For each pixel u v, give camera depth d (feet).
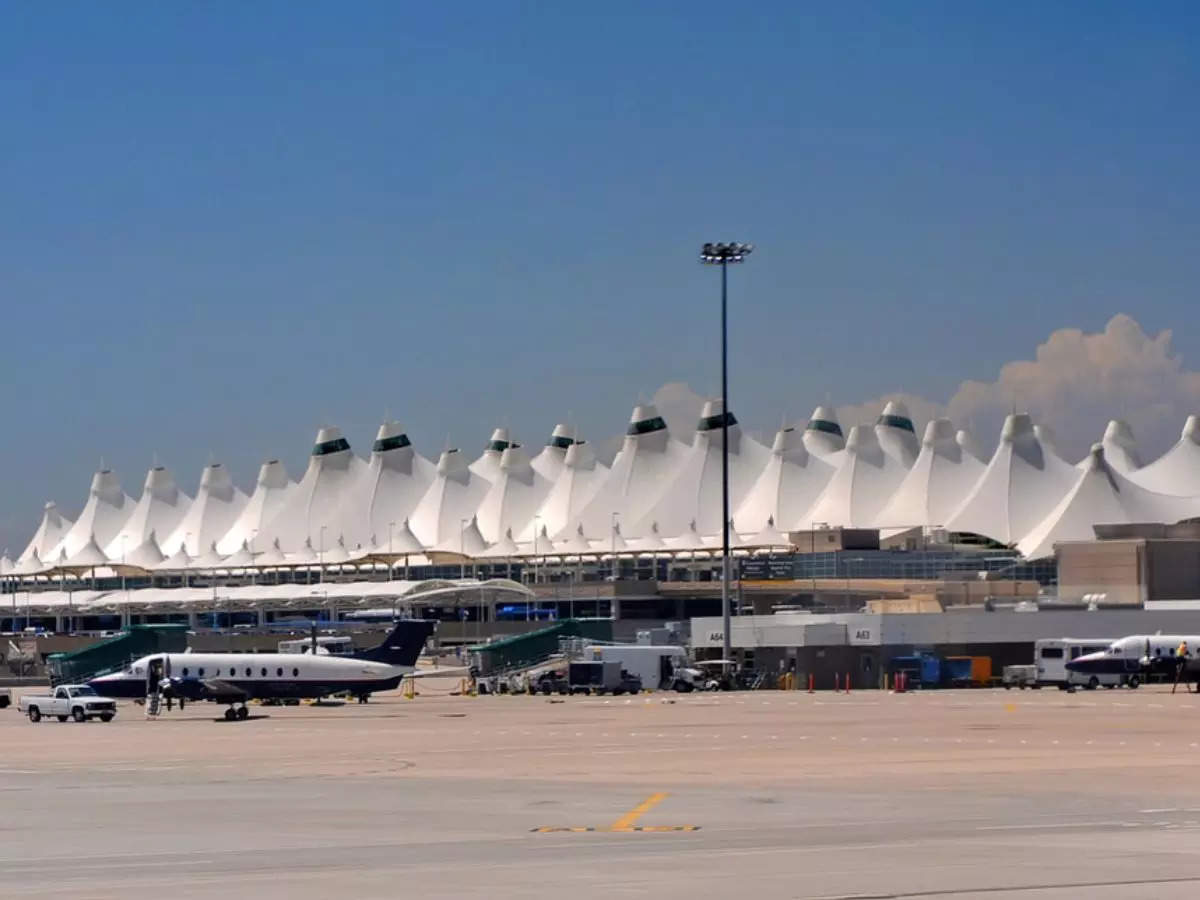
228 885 69.41
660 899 63.41
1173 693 272.72
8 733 207.21
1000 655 319.68
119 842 86.07
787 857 75.25
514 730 191.31
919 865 72.13
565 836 85.46
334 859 77.51
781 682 319.47
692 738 169.89
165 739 186.70
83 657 359.87
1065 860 73.31
